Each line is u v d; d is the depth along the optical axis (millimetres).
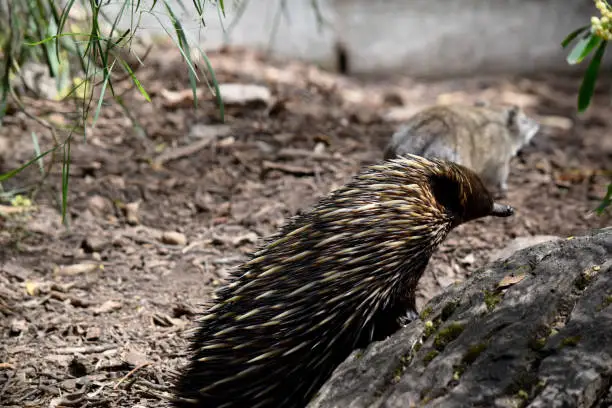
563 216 9312
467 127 8977
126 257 8328
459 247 8500
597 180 10820
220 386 5000
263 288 5055
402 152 8570
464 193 5910
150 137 11000
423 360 4496
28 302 7352
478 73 18859
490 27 18906
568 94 17672
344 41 17922
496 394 4047
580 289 4625
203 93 12547
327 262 5023
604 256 4789
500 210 6285
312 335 5023
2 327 6961
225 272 8125
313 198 9656
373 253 5133
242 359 4965
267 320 4961
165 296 7676
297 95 13586
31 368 6395
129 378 6355
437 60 18625
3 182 9461
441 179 5797
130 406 6004
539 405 3912
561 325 4414
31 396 6051
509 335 4363
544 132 13477
